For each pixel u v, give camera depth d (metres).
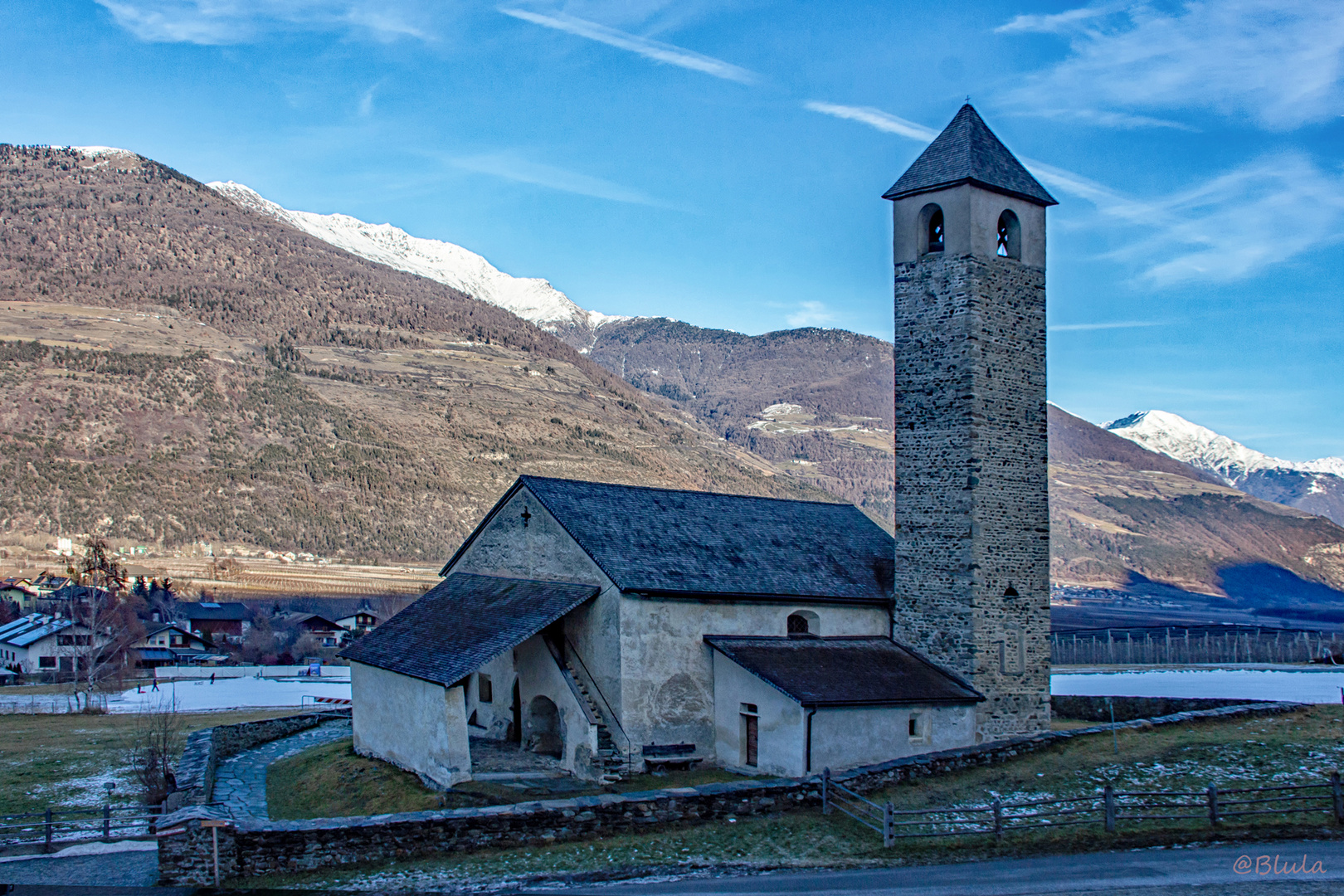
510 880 22.77
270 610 137.50
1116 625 169.25
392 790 33.50
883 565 42.28
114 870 26.61
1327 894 19.48
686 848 24.88
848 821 26.64
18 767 41.62
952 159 38.44
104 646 85.06
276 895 22.58
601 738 34.78
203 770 35.56
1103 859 22.55
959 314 37.62
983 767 32.09
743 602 37.34
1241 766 30.20
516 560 40.97
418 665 35.41
